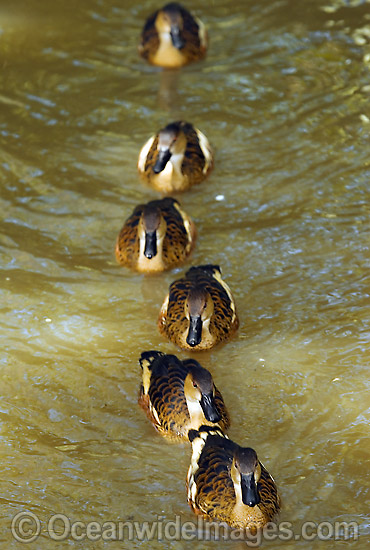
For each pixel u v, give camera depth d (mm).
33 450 13852
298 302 16938
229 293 16719
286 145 21625
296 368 15375
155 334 16484
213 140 21984
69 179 20734
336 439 13867
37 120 22781
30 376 15352
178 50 24797
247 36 26422
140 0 28734
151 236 17547
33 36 26594
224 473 12859
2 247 18547
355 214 19219
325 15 27188
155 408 14367
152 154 20625
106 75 24812
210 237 18906
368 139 21594
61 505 12914
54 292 17391
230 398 14820
